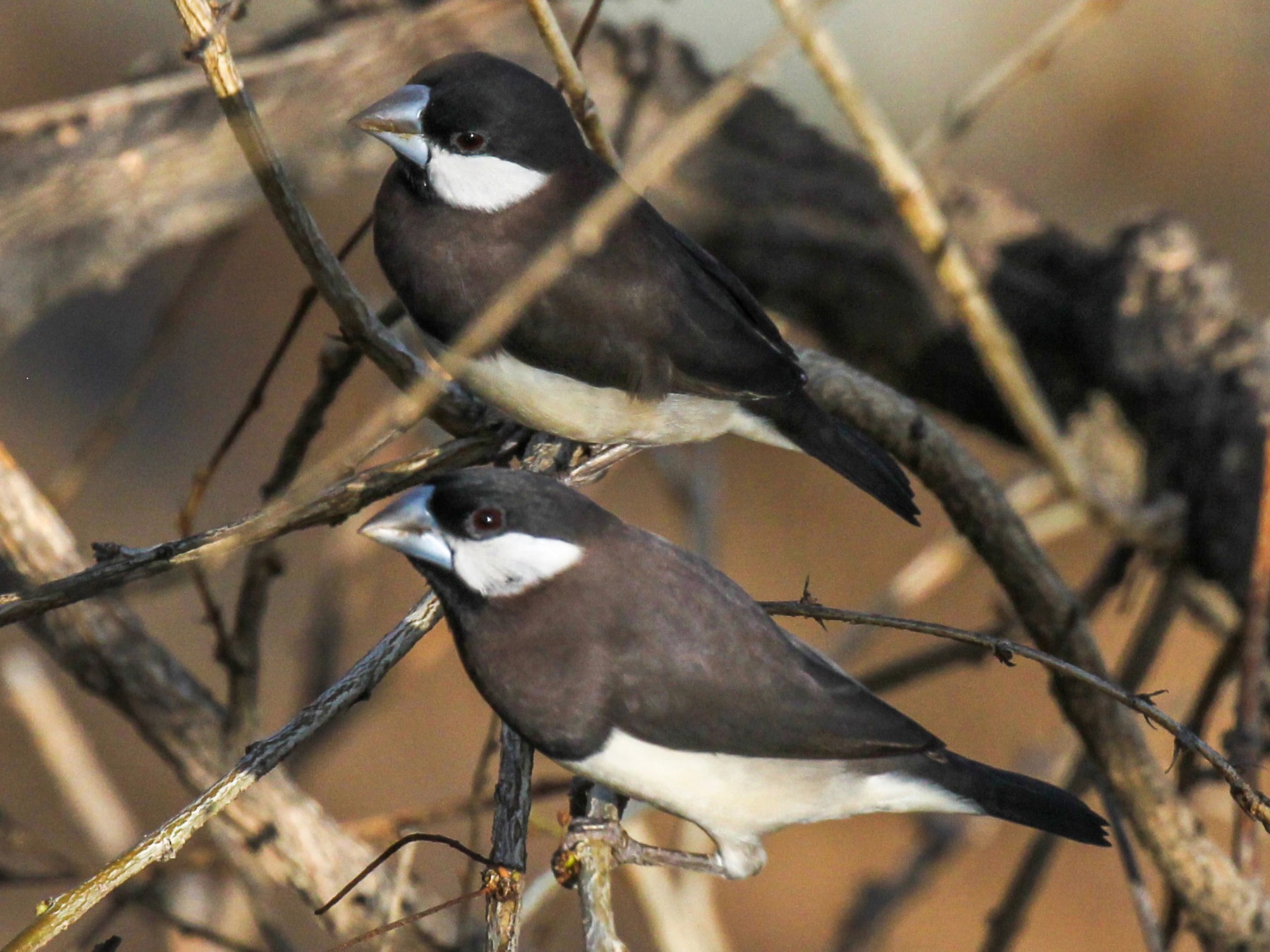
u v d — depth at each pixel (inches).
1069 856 719.1
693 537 442.9
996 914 384.5
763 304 478.9
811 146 480.7
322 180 437.7
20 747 686.5
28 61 868.0
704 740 263.4
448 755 730.2
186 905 388.5
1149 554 399.2
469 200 323.0
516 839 247.9
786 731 265.4
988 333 359.6
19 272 398.9
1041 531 447.5
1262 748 342.3
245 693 319.6
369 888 322.7
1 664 390.3
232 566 732.0
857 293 465.1
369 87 434.6
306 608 734.5
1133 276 445.7
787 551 795.4
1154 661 404.8
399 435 297.1
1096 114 672.4
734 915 698.2
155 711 319.6
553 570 260.7
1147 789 331.6
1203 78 663.8
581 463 349.7
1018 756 512.4
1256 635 318.7
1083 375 463.5
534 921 433.7
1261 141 665.0
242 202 417.7
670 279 331.6
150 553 251.1
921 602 774.5
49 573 300.4
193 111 417.7
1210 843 331.6
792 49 478.9
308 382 839.1
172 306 412.8
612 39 476.4
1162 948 317.4
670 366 332.2
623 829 277.6
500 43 459.2
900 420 334.6
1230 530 392.8
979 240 470.0
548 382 328.8
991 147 676.7
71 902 224.8
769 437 348.2
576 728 262.1
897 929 692.1
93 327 860.0
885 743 270.8
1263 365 417.7
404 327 438.3
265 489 320.2
